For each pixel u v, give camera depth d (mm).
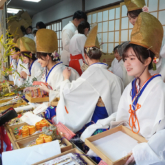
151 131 1102
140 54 1048
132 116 1174
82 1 5855
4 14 3443
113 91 1732
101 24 5445
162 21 3680
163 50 1510
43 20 9008
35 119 1634
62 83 1794
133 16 1689
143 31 1024
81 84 1656
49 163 990
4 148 1478
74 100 1700
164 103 1026
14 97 2332
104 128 1419
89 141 1069
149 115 1089
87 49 1771
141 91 1129
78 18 3609
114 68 2137
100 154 968
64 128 1448
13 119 1683
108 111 1714
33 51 2705
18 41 2957
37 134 1365
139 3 1642
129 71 1133
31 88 2168
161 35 1062
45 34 2098
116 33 5020
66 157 1042
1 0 1681
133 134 1153
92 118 1755
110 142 1106
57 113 1693
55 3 7434
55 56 2205
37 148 1128
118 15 4891
